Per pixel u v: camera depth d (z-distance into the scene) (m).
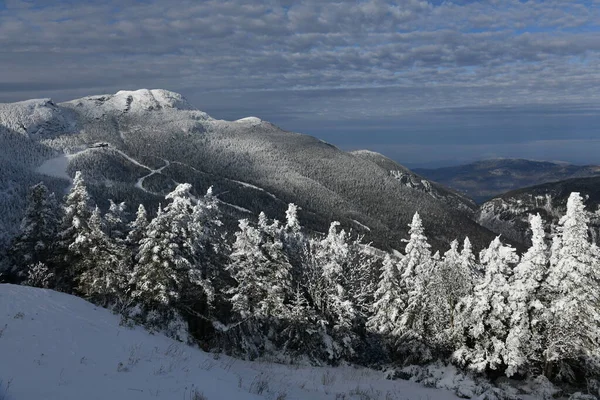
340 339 34.59
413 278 37.62
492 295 30.36
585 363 28.69
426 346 34.50
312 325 33.31
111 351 11.52
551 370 29.77
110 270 32.81
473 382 25.67
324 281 37.38
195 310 33.69
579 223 28.14
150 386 9.48
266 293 33.91
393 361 37.66
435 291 34.88
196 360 13.91
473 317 30.47
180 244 31.95
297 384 19.58
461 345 31.47
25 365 9.02
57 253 35.56
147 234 30.89
